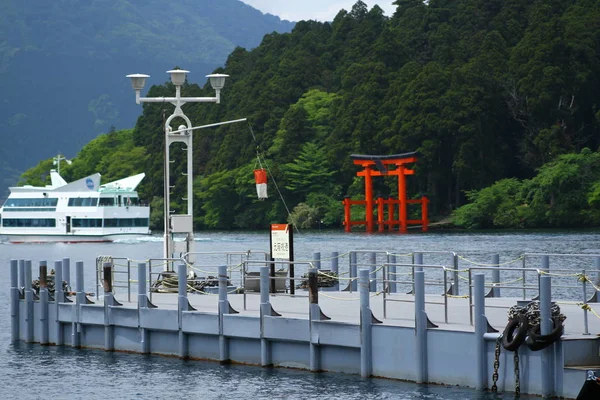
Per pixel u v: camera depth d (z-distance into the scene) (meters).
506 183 176.50
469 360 31.45
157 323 40.00
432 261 92.12
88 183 168.25
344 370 34.94
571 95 178.75
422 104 188.50
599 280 39.41
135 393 35.78
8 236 171.00
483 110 184.50
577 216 163.00
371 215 182.75
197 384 35.91
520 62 185.50
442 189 195.88
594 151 183.12
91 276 81.19
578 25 188.38
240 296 44.41
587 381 27.94
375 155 192.25
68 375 39.00
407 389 32.47
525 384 30.27
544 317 29.59
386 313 36.53
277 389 34.28
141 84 51.22
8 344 46.06
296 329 35.72
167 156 51.38
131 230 167.25
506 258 94.06
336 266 48.31
